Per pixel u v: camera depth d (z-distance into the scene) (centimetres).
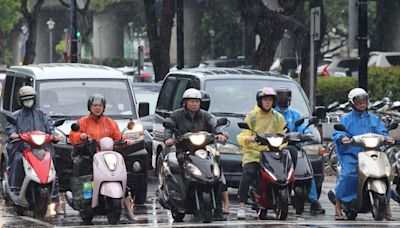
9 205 3656
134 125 3434
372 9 13775
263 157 3036
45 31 17425
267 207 3078
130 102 3859
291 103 3919
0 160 3878
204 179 2898
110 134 3150
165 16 7181
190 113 3020
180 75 4122
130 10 15962
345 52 15912
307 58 6022
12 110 3984
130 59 15962
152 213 3384
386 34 12031
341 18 13425
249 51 11375
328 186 4450
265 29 6034
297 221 3056
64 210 3478
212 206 2934
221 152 3628
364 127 3091
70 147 3638
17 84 4025
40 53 17462
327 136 4862
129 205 3152
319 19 5119
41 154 3206
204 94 3095
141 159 3666
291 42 13000
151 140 4628
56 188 3391
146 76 9525
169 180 3020
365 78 4884
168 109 4103
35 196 3192
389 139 3036
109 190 2934
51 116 3778
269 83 3956
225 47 14662
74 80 3884
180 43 6688
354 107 3092
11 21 13688
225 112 3816
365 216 3297
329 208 3597
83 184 3022
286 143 3106
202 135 2931
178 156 2972
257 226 2881
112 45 16212
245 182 3102
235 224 2934
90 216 3061
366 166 2988
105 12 16100
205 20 14550
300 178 3234
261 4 5984
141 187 3675
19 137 3216
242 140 3086
